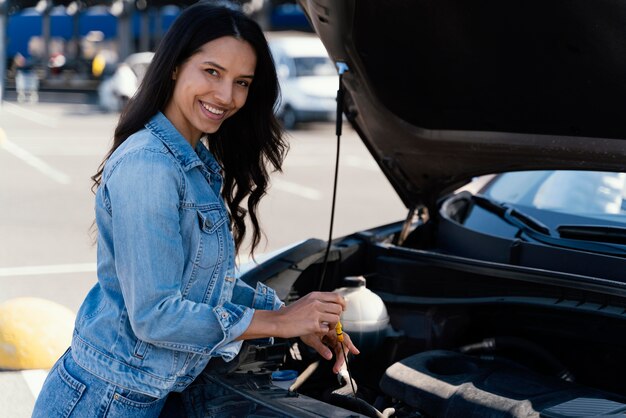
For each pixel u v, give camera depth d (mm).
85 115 21297
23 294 6102
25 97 25312
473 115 2906
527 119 2807
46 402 2201
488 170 3191
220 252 2127
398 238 3447
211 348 2051
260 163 2463
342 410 2188
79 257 7230
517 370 2551
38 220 8766
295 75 18172
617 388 2814
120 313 2100
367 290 2883
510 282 2848
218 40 2086
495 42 2492
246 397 2258
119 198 1993
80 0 30906
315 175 12648
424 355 2662
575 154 2816
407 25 2553
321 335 2369
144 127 2125
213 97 2113
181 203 2055
